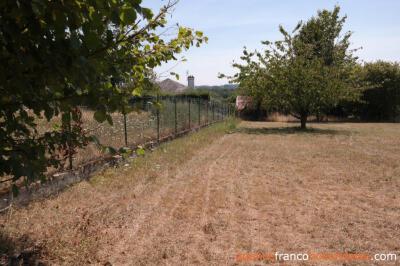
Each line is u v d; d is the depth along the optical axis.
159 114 12.02
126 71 2.42
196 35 2.84
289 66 22.05
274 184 7.50
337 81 22.25
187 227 4.95
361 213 5.63
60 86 1.95
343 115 33.16
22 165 1.97
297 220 5.29
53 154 2.55
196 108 19.00
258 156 11.16
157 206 5.81
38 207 5.16
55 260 3.75
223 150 12.40
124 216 5.24
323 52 34.06
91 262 3.80
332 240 4.57
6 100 1.97
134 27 2.35
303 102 22.25
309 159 10.61
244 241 4.50
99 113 2.09
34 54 1.70
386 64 32.53
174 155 10.46
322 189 7.11
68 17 1.72
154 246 4.30
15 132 2.15
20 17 1.63
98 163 7.50
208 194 6.63
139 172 7.95
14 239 4.06
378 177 8.16
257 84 23.23
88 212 5.25
